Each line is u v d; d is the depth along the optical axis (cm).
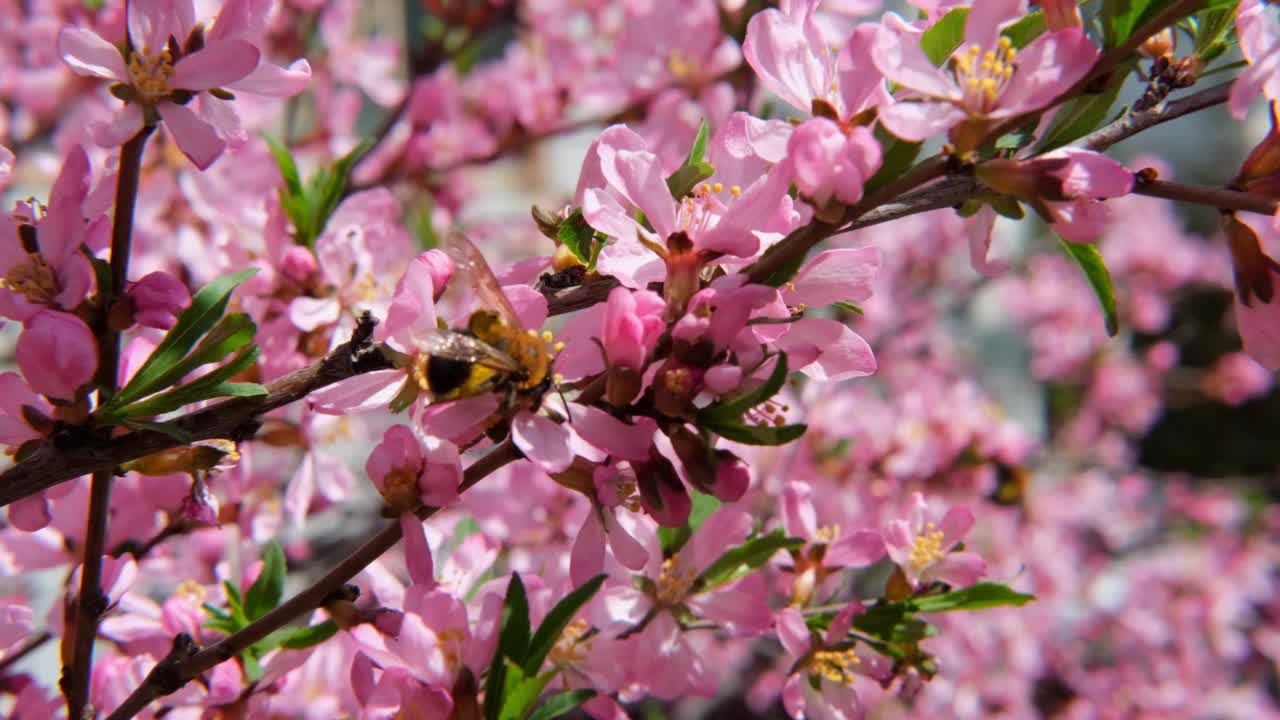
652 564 25
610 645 25
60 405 22
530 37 54
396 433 22
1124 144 99
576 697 22
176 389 22
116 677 26
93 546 23
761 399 20
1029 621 58
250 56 22
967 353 73
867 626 25
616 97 45
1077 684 63
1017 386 77
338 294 28
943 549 26
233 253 29
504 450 22
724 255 22
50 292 22
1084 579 66
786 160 22
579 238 23
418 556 22
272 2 23
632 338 21
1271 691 69
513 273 24
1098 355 72
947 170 22
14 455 22
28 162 44
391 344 22
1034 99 21
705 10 41
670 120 41
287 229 28
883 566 50
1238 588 67
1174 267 72
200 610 26
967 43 22
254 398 22
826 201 21
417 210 45
